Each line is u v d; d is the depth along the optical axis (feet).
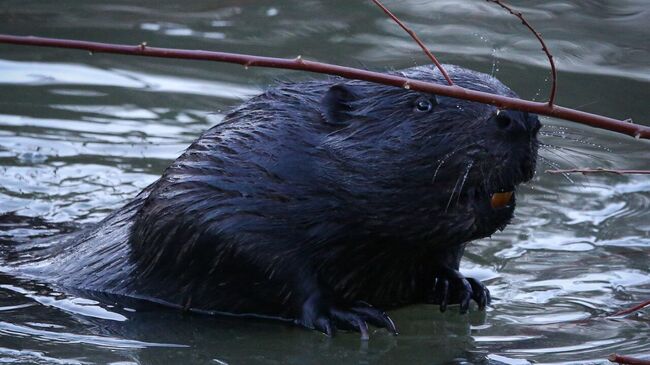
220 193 35.53
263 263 35.35
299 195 34.86
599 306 38.73
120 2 71.15
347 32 65.82
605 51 63.26
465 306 37.78
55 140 53.16
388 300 38.09
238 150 35.88
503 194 32.55
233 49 62.90
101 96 57.93
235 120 37.06
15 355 32.94
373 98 34.73
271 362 33.42
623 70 60.95
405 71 34.94
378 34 65.46
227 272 35.81
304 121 35.58
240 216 35.19
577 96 57.21
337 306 35.86
